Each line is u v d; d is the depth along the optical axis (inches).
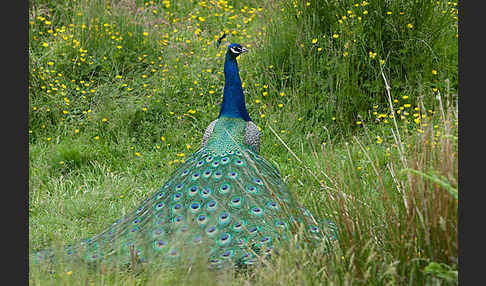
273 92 1141.1
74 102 1160.2
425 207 532.1
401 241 546.3
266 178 704.4
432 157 575.5
